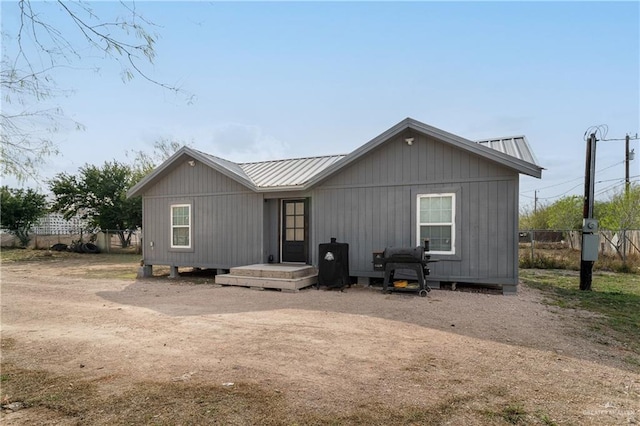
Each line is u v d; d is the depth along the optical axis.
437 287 9.59
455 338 5.24
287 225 11.76
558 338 5.43
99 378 3.81
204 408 3.13
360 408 3.14
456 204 9.33
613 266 14.74
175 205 12.91
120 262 19.17
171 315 6.66
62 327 5.89
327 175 10.31
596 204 26.91
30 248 25.72
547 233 30.31
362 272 10.23
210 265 12.33
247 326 5.83
